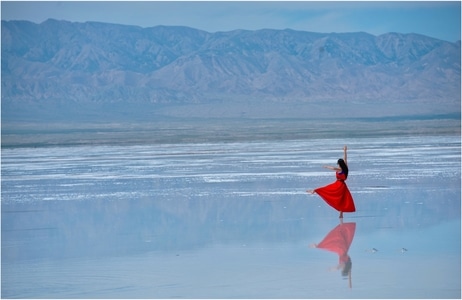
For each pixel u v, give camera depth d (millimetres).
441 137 95938
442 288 18453
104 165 60344
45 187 44281
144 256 23109
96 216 32094
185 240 25797
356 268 20797
